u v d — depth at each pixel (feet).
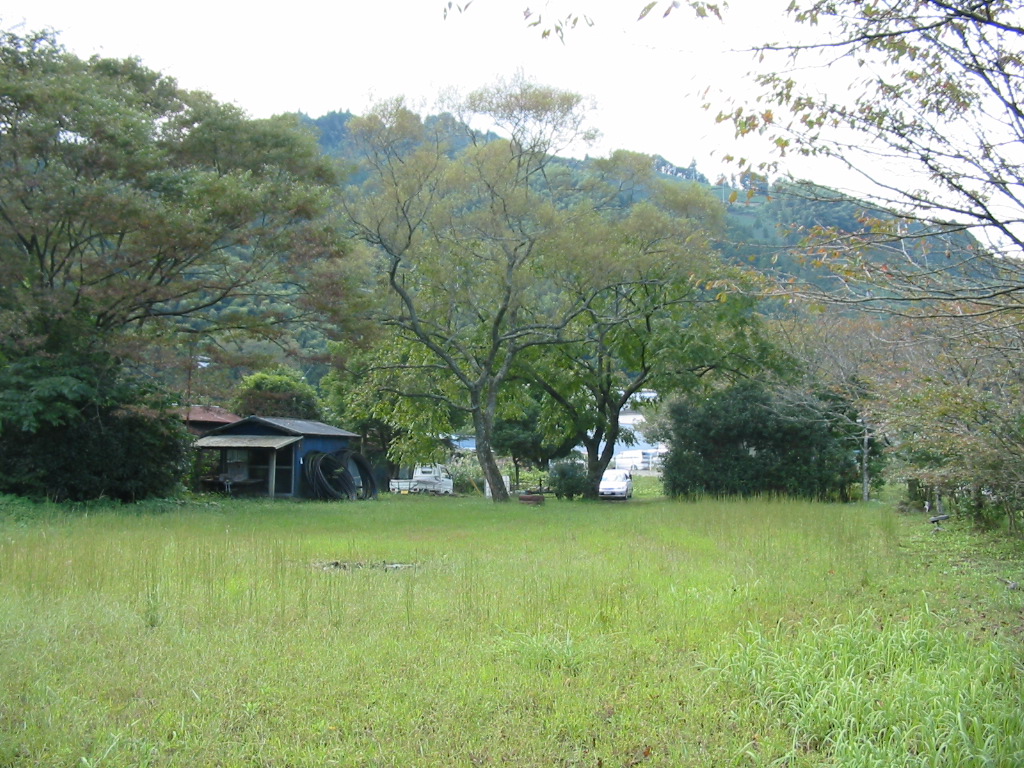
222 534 48.80
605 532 53.72
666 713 18.85
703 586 31.53
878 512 68.95
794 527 52.90
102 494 75.66
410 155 87.71
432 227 88.79
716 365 99.66
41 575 30.19
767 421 98.48
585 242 89.81
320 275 74.64
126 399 73.41
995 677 20.26
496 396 102.73
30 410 65.10
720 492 100.68
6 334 67.10
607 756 16.71
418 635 24.25
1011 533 48.16
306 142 79.92
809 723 18.01
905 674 20.02
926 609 26.05
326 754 16.34
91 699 18.95
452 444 157.28
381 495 120.06
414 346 103.86
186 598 28.14
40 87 64.90
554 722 18.08
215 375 80.02
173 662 21.48
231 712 18.30
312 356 81.46
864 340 73.77
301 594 27.48
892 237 18.49
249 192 69.67
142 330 80.64
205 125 75.82
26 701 18.58
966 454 37.42
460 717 18.35
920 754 16.47
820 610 27.48
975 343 24.39
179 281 73.72
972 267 19.03
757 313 97.30
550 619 25.75
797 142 19.39
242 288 76.48
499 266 93.50
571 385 108.58
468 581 31.04
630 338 105.09
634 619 26.23
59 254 75.72
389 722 17.92
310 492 106.32
